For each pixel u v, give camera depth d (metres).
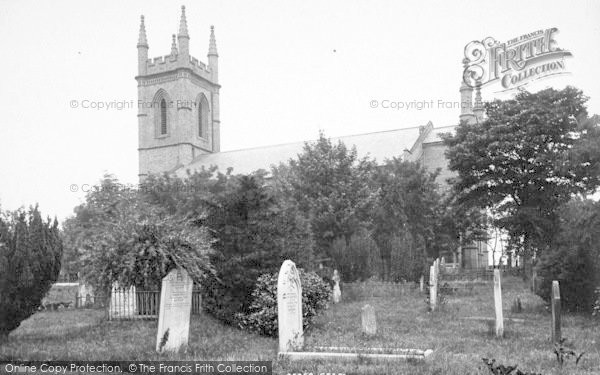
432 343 16.30
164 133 88.44
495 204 44.03
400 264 39.12
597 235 23.94
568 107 40.84
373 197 43.41
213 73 94.25
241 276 20.25
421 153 68.44
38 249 18.45
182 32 86.75
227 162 81.56
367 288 35.00
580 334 18.45
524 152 41.06
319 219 39.84
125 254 17.52
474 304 28.69
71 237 40.59
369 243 38.34
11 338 18.20
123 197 43.25
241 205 21.31
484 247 63.56
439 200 51.66
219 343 16.83
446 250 51.00
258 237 20.80
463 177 44.12
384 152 68.44
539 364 13.24
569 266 24.33
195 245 17.36
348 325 20.81
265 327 18.88
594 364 13.30
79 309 31.48
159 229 17.52
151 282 18.69
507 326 20.19
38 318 25.84
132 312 23.02
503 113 43.19
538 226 39.84
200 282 20.81
